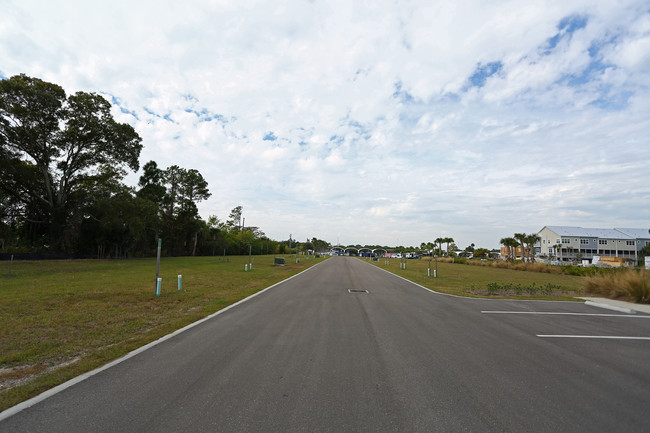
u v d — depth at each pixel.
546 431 2.90
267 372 4.31
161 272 20.84
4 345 5.46
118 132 37.81
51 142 34.50
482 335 6.56
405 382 4.03
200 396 3.55
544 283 20.19
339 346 5.59
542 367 4.66
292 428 2.90
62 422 2.99
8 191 33.56
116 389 3.72
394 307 9.84
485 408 3.35
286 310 9.02
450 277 23.31
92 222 40.12
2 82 29.11
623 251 75.19
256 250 86.25
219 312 8.65
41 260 30.83
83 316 7.69
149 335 6.17
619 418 3.17
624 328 7.41
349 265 38.16
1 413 3.15
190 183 60.25
